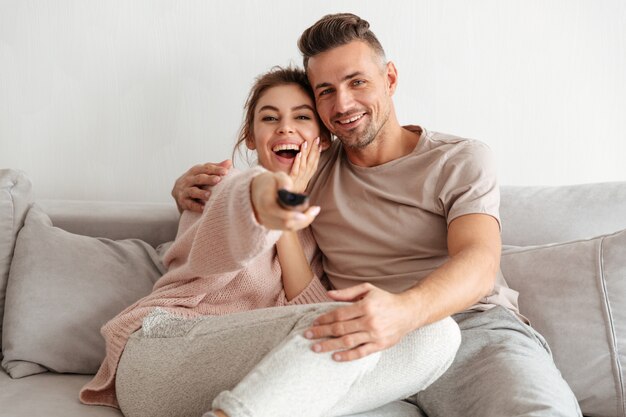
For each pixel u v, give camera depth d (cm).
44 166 223
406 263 166
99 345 168
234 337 126
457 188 160
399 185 169
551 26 220
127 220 197
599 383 155
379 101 168
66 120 222
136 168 223
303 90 174
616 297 158
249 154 223
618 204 186
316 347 112
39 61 221
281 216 97
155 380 130
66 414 135
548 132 222
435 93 222
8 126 222
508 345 141
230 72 221
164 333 135
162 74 221
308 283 163
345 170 179
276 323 124
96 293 170
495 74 221
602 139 222
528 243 187
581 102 221
